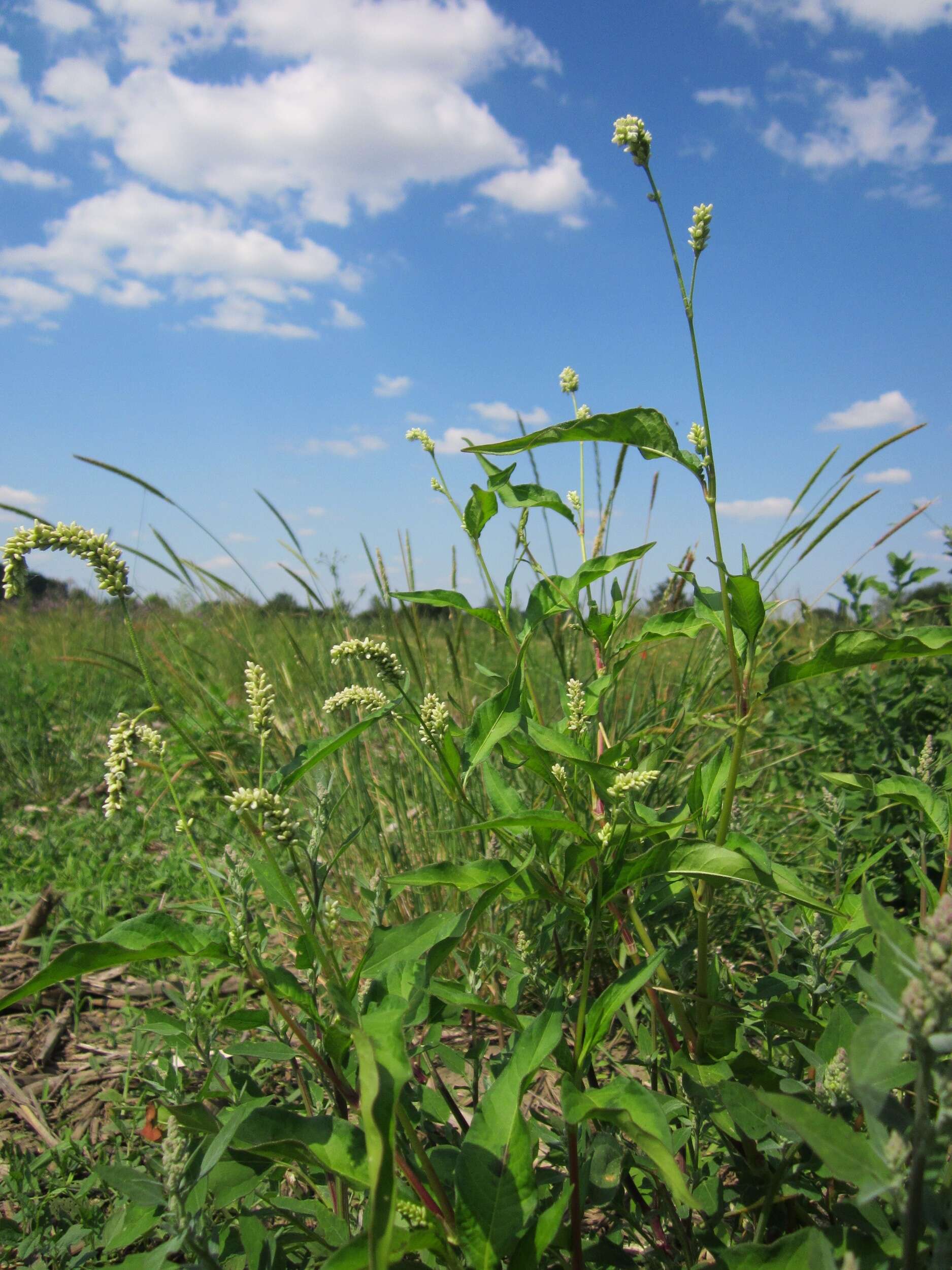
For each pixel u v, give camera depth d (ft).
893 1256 3.36
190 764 11.30
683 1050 5.20
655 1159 3.09
